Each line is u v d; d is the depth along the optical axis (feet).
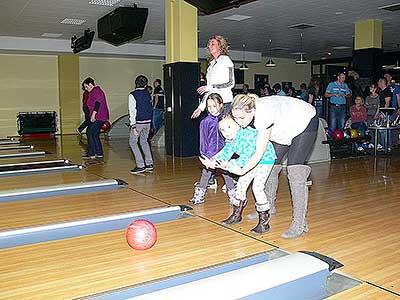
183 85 26.68
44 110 49.34
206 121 13.44
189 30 26.86
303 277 8.20
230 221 12.02
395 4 30.12
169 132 27.76
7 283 8.27
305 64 68.13
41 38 44.45
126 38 30.89
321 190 16.62
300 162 10.62
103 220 12.40
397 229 11.50
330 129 27.45
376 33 35.42
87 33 38.45
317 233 11.17
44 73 49.08
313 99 33.40
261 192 11.03
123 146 34.30
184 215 13.00
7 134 47.75
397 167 22.21
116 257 9.57
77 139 42.73
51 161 25.18
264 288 7.73
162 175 20.11
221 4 21.34
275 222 12.16
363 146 28.07
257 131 10.09
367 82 34.45
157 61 55.16
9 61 47.26
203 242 10.52
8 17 33.37
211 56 14.53
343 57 64.54
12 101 47.73
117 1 28.60
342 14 33.47
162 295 7.33
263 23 37.22
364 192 16.21
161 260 9.36
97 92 25.88
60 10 31.04
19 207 14.15
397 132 30.55
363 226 11.79
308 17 34.55
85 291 7.87
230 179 13.93
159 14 32.96
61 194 16.08
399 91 28.37
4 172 20.97
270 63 54.44
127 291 7.84
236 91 58.08
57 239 10.85
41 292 7.86
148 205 14.33
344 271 8.64
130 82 53.78
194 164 23.56
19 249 10.14
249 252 9.79
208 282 7.80
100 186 17.39
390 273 8.54
